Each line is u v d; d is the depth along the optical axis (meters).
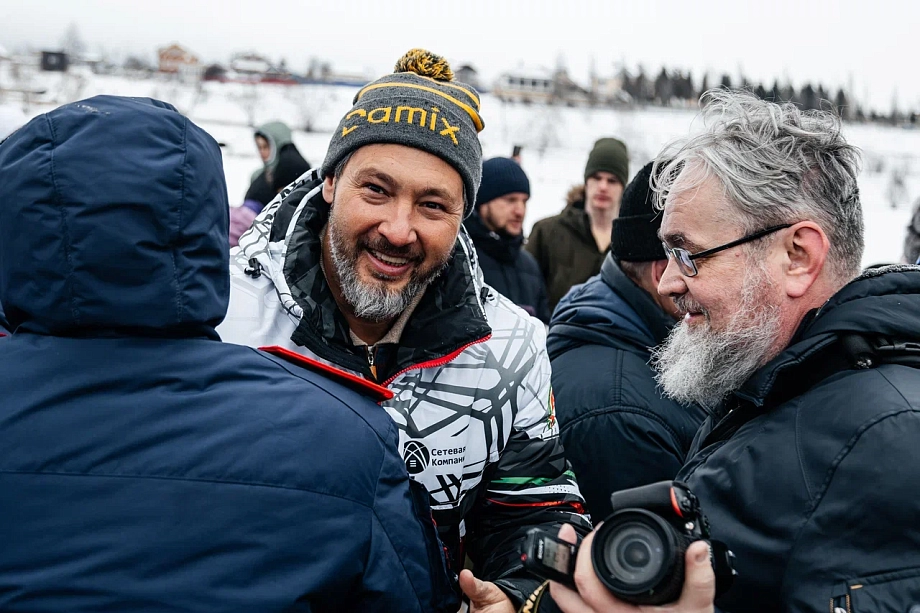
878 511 0.98
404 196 1.43
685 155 1.28
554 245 4.29
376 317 1.48
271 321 1.50
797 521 1.06
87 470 0.90
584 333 1.88
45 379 0.94
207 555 0.89
